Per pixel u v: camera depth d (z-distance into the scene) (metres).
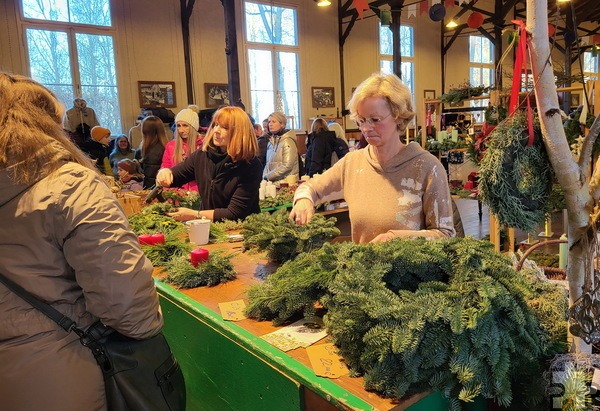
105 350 1.07
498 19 12.17
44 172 1.01
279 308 1.17
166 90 8.55
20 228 0.99
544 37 0.93
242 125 2.44
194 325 1.37
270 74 10.00
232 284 1.53
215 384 1.30
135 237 1.08
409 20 12.26
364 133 1.60
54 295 1.02
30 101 1.07
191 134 3.62
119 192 3.48
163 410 1.15
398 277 1.09
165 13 8.42
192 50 8.80
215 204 2.54
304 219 1.68
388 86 1.54
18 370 0.98
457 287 0.96
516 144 0.98
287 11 10.16
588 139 0.94
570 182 0.95
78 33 7.60
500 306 0.92
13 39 7.02
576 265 0.98
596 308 0.95
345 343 0.96
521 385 1.00
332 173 1.82
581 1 6.66
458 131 5.92
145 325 1.07
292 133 5.19
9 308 0.99
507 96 2.35
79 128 6.79
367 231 1.68
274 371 1.03
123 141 6.29
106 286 0.99
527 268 1.41
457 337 0.86
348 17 11.20
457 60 13.51
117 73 8.02
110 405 1.08
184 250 1.84
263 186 4.46
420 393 0.87
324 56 10.80
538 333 1.00
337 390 0.88
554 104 0.93
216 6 9.02
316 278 1.14
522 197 1.00
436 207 1.57
